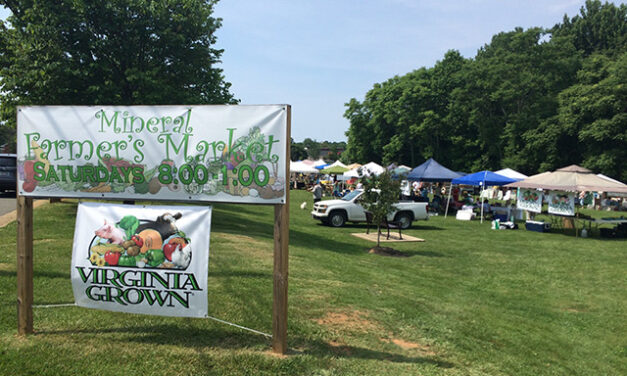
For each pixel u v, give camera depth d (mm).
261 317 5289
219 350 4250
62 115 4469
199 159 4270
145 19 13500
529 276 10133
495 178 22656
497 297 8172
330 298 6434
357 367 4180
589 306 7887
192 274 4207
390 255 11961
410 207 18328
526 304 7801
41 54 12820
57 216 11844
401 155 61625
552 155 44188
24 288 4312
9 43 14094
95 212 4383
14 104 13805
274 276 4250
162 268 4242
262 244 10633
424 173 25938
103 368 3742
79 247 4379
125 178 4395
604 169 39750
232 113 4211
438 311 6605
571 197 18703
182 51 14625
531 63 49719
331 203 18094
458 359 4746
